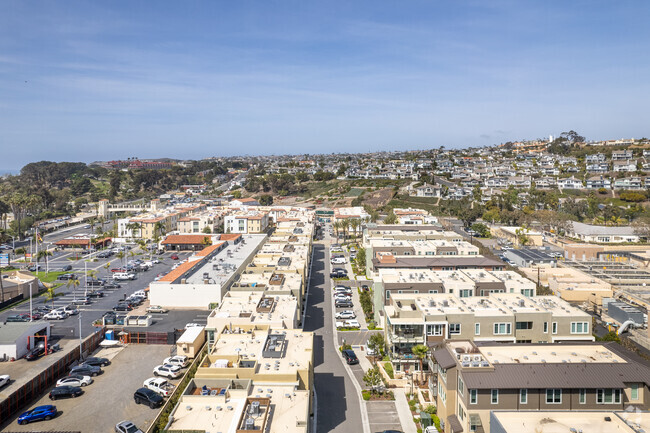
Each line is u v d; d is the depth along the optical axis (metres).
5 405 61.75
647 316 92.25
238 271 121.50
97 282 135.50
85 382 71.44
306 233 172.88
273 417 47.50
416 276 96.94
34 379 68.44
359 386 72.38
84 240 193.38
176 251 184.12
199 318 101.69
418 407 64.31
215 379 53.78
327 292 126.88
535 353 58.44
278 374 54.78
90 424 60.66
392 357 74.50
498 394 50.62
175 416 47.47
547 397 50.78
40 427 59.81
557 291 117.62
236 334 68.56
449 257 119.75
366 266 139.88
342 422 61.66
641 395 51.81
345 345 86.62
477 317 71.94
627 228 195.38
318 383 73.44
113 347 87.19
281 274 105.62
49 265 161.38
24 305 114.75
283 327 73.19
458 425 52.72
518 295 83.25
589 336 72.12
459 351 57.59
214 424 46.00
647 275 129.88
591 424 43.00
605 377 51.38
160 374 74.31
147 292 122.00
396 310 76.62
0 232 190.38
